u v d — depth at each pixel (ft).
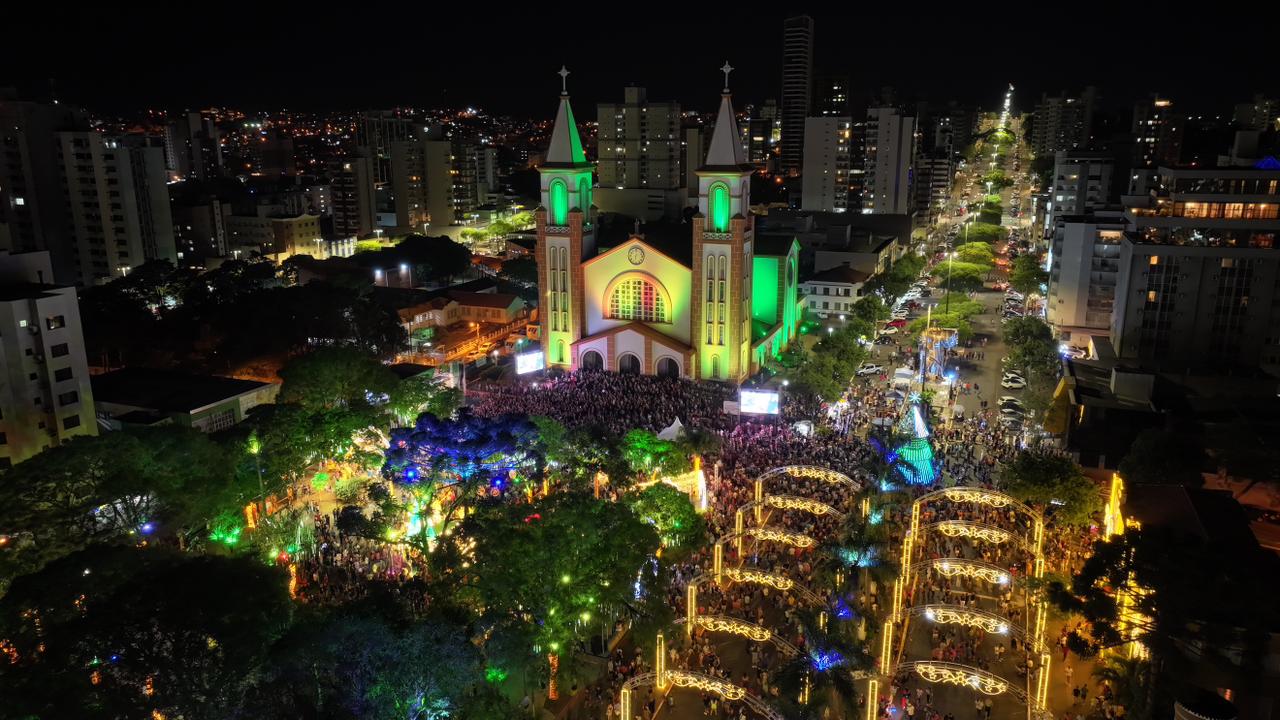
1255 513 202.39
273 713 122.42
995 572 199.31
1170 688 146.92
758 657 188.65
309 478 284.41
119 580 144.36
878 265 569.64
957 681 165.68
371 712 125.39
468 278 651.66
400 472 203.92
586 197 431.43
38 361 250.98
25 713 114.11
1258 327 363.15
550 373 430.61
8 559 171.42
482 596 167.53
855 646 157.07
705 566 222.89
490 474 201.98
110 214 498.69
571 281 424.46
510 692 164.45
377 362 300.81
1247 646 142.51
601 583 174.81
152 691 121.60
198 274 483.92
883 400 363.56
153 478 191.42
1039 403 329.31
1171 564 150.20
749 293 412.98
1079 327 454.40
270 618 137.39
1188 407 290.76
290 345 375.86
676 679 169.48
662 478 248.32
